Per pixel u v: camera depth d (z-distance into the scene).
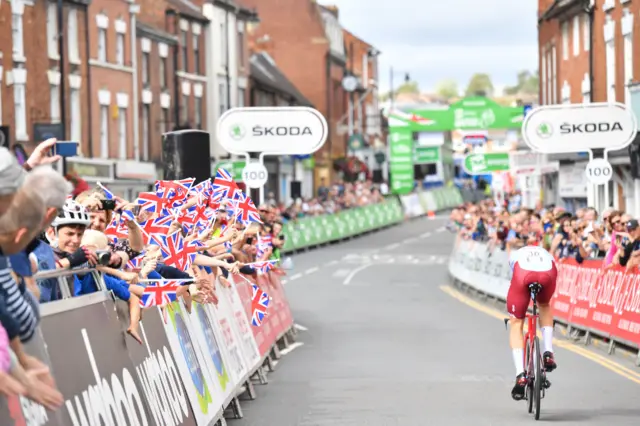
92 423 14.43
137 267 20.72
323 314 55.00
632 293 36.53
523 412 26.61
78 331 14.96
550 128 57.00
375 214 150.50
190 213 26.00
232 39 131.50
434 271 87.50
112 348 16.31
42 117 84.75
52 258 16.28
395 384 31.50
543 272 25.80
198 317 24.14
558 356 37.41
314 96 181.75
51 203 11.43
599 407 27.27
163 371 19.28
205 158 38.06
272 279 42.16
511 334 26.48
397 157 166.25
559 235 47.59
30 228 10.99
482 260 64.56
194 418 20.91
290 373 34.38
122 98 100.31
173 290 19.23
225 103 129.38
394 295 66.62
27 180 10.92
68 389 13.94
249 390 29.45
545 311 26.47
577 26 97.81
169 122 112.88
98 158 94.75
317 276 82.31
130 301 17.72
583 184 90.12
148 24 111.75
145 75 107.81
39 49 84.75
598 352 38.53
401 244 124.06
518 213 58.50
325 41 182.00
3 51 79.50
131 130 102.62
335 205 137.00
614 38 84.62
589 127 56.84
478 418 25.81
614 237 39.84
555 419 25.61
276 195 150.50
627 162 76.19
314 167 175.00
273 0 182.38
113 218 21.14
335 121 189.25
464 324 49.06
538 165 89.44
